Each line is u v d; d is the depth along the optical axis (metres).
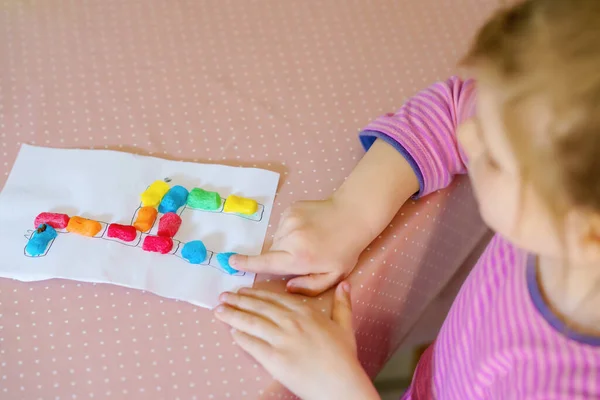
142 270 0.59
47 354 0.55
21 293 0.58
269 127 0.70
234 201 0.63
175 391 0.53
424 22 0.81
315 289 0.58
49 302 0.57
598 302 0.43
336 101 0.72
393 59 0.77
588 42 0.33
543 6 0.35
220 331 0.56
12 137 0.69
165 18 0.81
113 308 0.57
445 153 0.65
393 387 1.11
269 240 0.62
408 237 0.64
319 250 0.58
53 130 0.69
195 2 0.82
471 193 0.70
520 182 0.38
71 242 0.61
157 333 0.56
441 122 0.66
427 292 0.75
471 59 0.39
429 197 0.66
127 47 0.77
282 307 0.56
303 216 0.60
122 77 0.74
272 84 0.74
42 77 0.74
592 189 0.33
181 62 0.76
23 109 0.71
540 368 0.46
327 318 0.56
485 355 0.52
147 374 0.54
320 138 0.69
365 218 0.60
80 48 0.77
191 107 0.72
